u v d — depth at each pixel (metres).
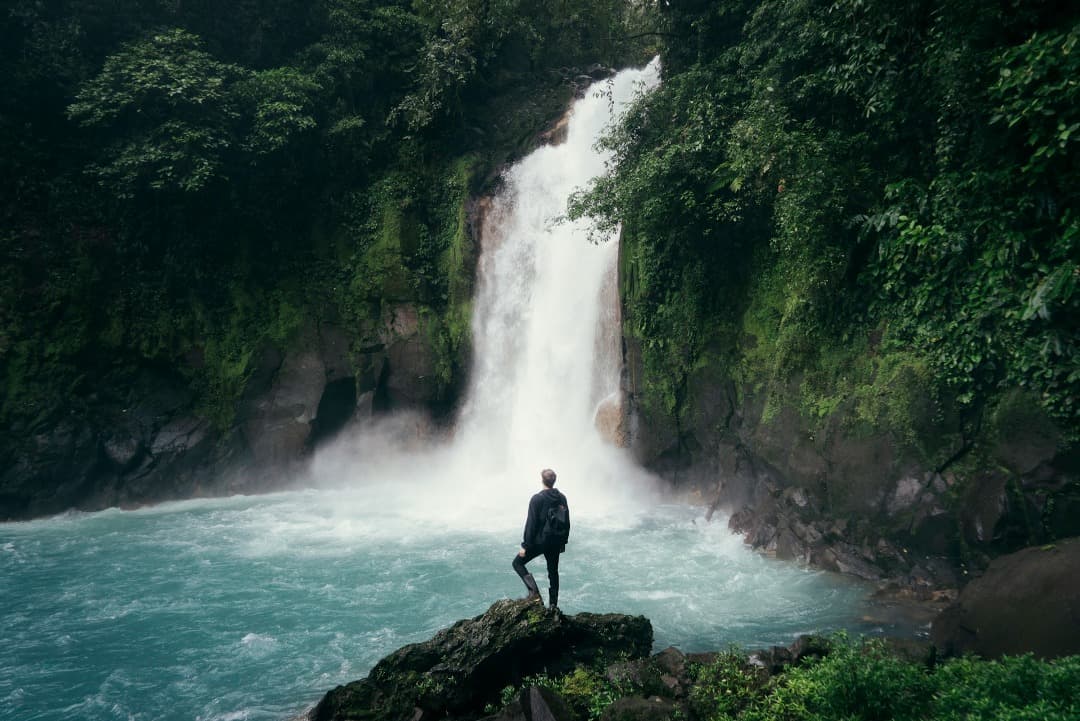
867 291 12.72
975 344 10.77
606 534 14.91
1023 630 7.59
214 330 21.16
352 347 21.91
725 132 14.82
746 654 7.98
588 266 20.86
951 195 10.81
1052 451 9.96
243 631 10.30
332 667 9.10
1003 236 10.23
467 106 25.84
